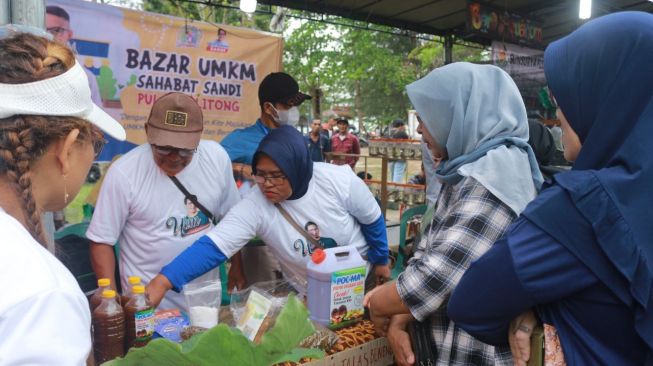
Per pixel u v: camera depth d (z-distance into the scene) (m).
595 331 0.92
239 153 2.99
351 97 26.17
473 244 1.28
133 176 1.85
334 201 1.92
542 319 1.00
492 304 1.01
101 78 3.52
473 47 7.55
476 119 1.41
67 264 2.03
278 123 3.07
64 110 0.73
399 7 5.89
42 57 0.72
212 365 0.82
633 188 0.87
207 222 2.02
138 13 3.63
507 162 1.33
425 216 1.75
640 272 0.84
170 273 1.68
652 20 0.93
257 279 2.67
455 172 1.42
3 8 1.48
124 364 0.83
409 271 1.38
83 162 0.80
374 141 5.33
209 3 5.54
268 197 1.83
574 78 0.99
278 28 6.94
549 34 7.01
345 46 16.80
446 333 1.41
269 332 0.83
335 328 1.63
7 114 0.69
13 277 0.63
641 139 0.88
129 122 3.68
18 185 0.70
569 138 1.05
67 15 3.33
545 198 0.96
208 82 4.00
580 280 0.91
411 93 1.53
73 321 0.66
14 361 0.58
